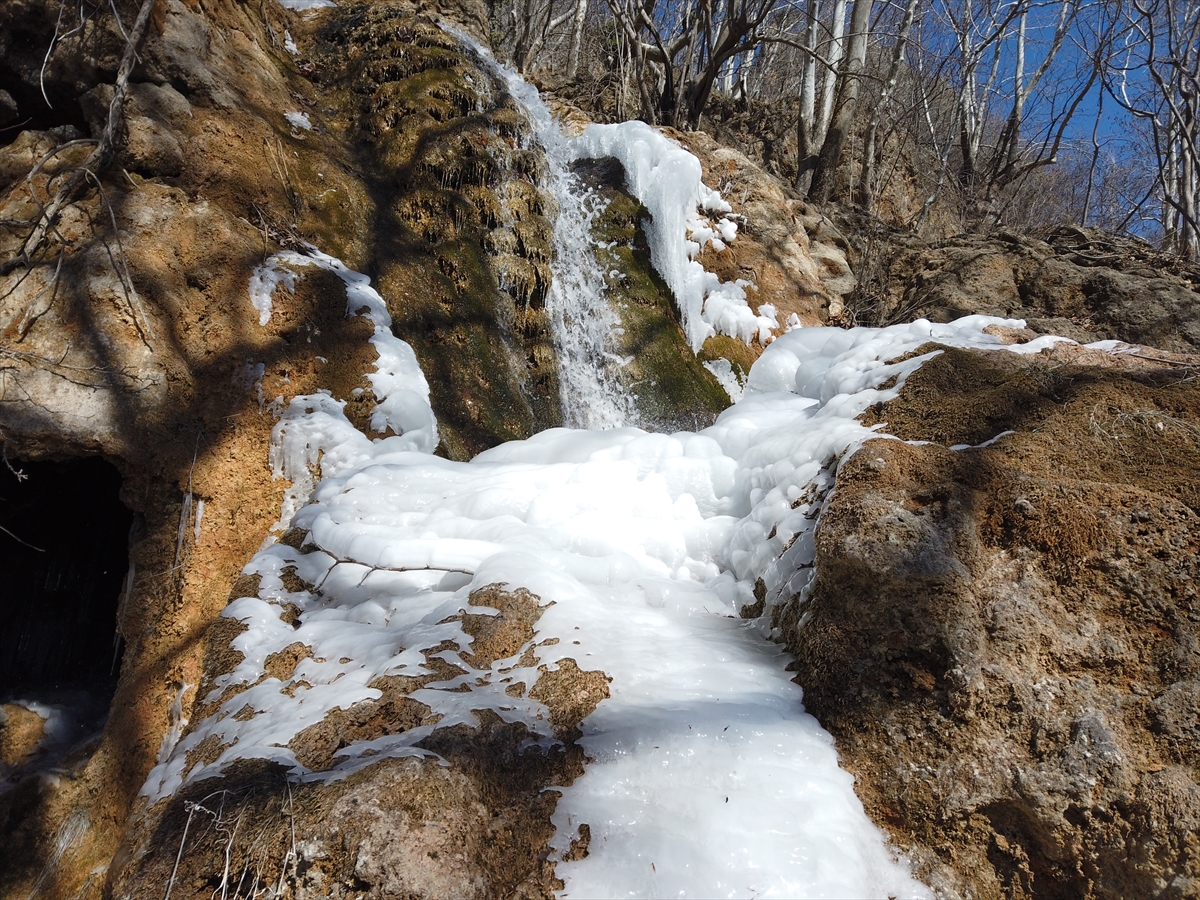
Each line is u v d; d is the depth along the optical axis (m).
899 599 3.01
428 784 2.54
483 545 4.11
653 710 2.94
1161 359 4.27
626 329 8.23
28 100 5.45
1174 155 15.09
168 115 5.40
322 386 5.27
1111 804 2.55
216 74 6.04
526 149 8.56
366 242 6.55
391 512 4.54
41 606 5.27
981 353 4.29
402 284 6.55
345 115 7.80
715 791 2.70
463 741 2.79
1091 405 3.69
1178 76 14.38
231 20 6.86
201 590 4.42
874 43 16.98
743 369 8.74
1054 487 3.15
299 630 3.92
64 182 4.86
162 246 4.99
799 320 9.32
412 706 3.02
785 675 3.26
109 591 5.40
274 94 6.91
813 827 2.63
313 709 3.19
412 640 3.50
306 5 9.21
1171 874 2.43
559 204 8.42
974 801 2.70
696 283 8.87
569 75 14.96
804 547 3.59
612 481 4.55
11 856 4.04
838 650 3.08
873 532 3.11
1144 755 2.60
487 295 7.16
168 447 4.55
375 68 8.04
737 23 10.48
